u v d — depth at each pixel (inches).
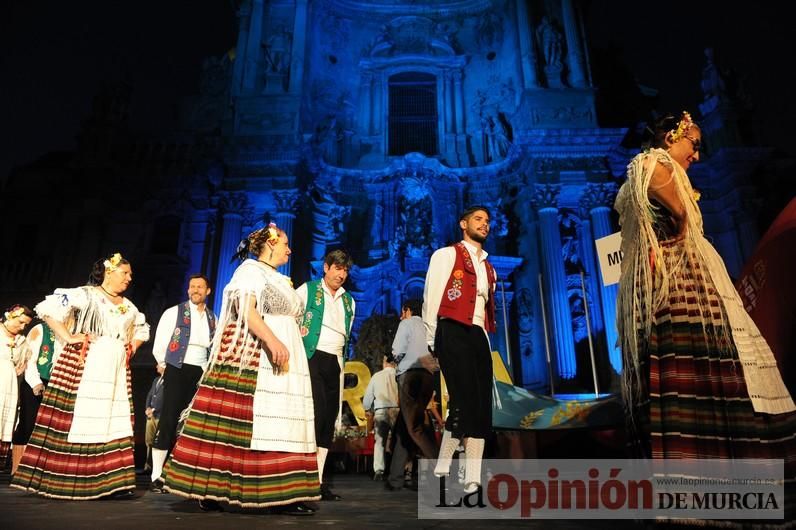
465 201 727.1
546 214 646.5
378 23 857.5
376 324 496.1
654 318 80.7
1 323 256.4
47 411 151.0
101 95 743.1
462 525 101.1
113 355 157.6
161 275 672.4
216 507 121.0
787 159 713.6
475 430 127.3
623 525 97.9
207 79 828.6
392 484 215.0
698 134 95.1
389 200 730.2
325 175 728.3
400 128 804.6
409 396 206.4
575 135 673.0
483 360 133.2
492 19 834.2
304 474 116.5
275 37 742.5
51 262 691.4
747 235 675.4
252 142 671.1
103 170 706.2
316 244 706.2
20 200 735.1
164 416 203.6
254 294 121.9
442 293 135.7
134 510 122.3
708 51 770.8
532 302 650.8
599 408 292.5
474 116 797.2
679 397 74.8
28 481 144.5
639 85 868.0
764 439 71.8
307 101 736.3
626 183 89.5
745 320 79.1
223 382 118.0
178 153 725.9
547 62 733.9
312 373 167.8
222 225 682.8
